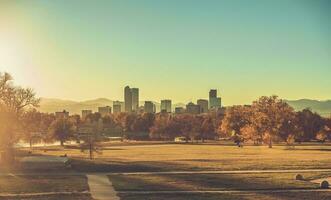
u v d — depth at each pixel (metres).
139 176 54.09
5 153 72.38
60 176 55.69
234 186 46.59
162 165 64.75
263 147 135.62
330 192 43.44
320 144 157.00
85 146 91.12
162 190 44.84
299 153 97.56
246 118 158.25
